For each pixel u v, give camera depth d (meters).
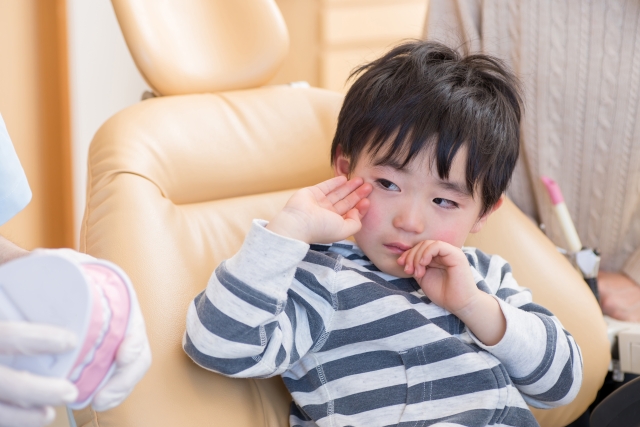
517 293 0.92
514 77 1.00
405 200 0.78
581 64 1.13
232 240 0.93
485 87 0.83
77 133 1.62
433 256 0.81
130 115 0.97
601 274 1.22
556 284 1.02
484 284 0.88
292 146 1.04
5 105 1.25
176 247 0.86
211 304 0.71
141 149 0.93
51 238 1.51
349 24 1.94
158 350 0.76
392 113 0.78
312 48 1.95
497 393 0.79
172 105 1.01
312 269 0.80
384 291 0.80
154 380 0.74
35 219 1.41
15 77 1.29
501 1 1.17
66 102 1.54
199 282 0.85
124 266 0.81
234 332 0.70
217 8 1.10
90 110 1.69
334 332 0.80
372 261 0.84
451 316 0.85
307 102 1.09
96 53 1.70
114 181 0.89
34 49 1.37
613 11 1.09
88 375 0.46
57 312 0.44
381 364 0.80
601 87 1.13
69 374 0.45
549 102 1.17
